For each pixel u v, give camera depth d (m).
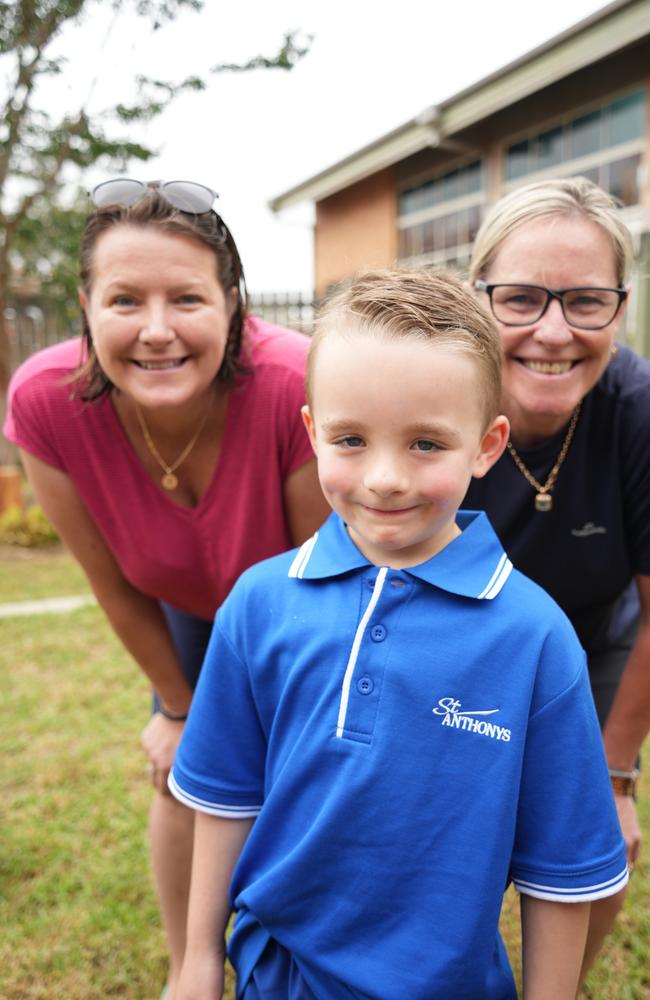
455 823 1.04
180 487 1.68
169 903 1.86
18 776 3.06
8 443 8.50
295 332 1.74
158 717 1.97
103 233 1.41
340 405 1.05
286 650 1.15
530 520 1.65
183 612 1.97
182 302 1.42
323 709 1.10
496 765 1.04
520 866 1.10
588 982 2.08
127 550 1.74
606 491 1.60
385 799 1.05
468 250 9.89
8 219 7.72
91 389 1.55
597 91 7.89
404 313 1.04
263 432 1.57
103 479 1.65
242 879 1.19
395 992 1.04
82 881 2.47
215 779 1.25
